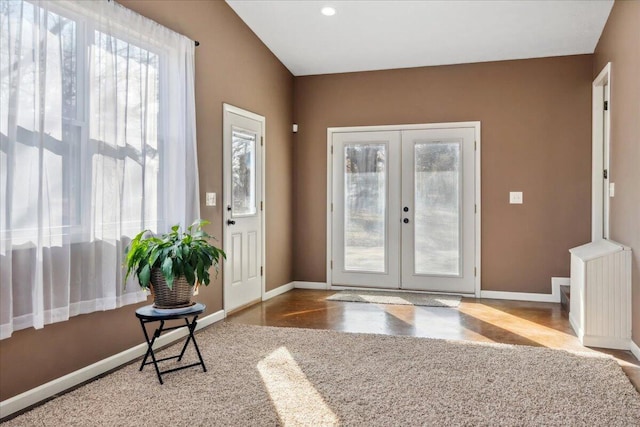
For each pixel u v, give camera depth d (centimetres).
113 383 274
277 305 492
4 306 228
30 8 239
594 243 414
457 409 237
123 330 315
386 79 567
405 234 560
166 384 272
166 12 355
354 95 579
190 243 283
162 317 265
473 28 461
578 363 305
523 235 520
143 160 320
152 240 281
